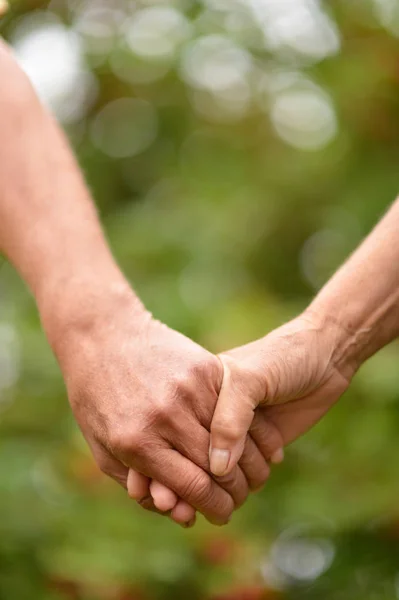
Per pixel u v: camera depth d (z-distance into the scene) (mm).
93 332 1739
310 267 3262
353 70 2986
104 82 3465
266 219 3195
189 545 2580
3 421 2801
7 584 2406
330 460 2689
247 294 2943
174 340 1721
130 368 1690
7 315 2908
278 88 3262
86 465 2635
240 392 1662
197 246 3025
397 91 2955
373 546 2562
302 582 2699
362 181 3043
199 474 1671
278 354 1711
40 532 2510
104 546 2471
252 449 1782
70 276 1779
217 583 2541
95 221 1864
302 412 1816
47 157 1893
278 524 2713
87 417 1734
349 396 2623
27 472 2592
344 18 3074
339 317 1771
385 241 1775
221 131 3502
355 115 3029
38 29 3336
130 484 1715
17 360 2764
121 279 1801
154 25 3221
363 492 2562
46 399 2820
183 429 1661
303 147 3264
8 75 1951
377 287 1768
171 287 2844
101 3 3334
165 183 3477
